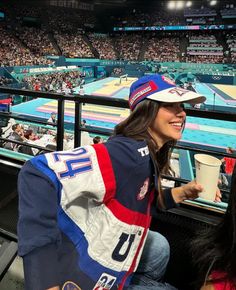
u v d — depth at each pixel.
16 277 1.70
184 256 1.53
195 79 23.16
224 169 3.88
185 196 1.20
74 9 33.78
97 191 0.84
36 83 18.16
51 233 0.77
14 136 4.77
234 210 0.78
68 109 9.05
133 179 0.88
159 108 0.91
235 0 32.09
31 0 30.11
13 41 25.84
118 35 35.62
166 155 1.08
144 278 1.25
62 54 27.75
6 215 2.04
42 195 0.78
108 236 0.90
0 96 10.62
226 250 0.79
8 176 2.43
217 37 30.62
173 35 33.16
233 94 18.06
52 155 0.83
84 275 0.90
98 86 20.53
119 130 0.95
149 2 33.81
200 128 9.64
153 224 1.75
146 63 26.98
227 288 0.79
